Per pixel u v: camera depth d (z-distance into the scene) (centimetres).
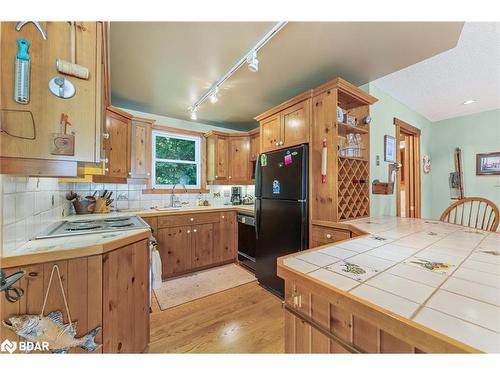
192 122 362
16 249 98
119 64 188
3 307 89
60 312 99
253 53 164
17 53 81
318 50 169
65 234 125
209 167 361
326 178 192
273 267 230
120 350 121
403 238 118
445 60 194
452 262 79
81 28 93
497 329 42
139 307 139
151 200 314
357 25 141
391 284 61
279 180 226
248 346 151
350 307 54
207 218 299
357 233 148
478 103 297
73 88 90
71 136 90
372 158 234
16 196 98
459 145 353
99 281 108
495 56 188
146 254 148
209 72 202
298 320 81
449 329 42
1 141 79
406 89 254
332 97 189
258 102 278
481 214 321
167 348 149
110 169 223
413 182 336
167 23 139
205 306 204
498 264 77
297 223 205
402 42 158
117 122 235
